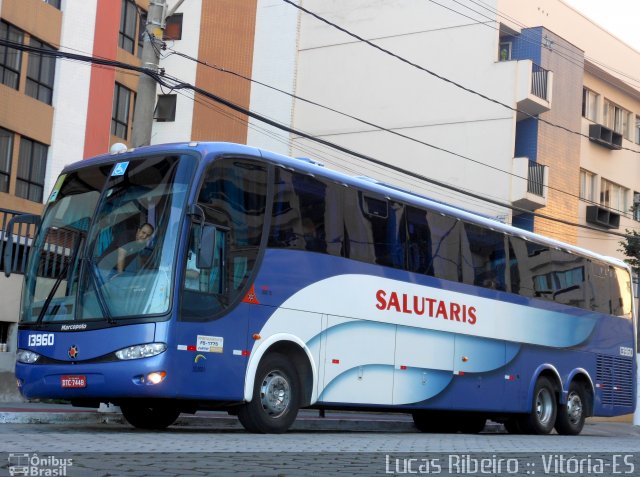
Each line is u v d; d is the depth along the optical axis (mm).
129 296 11750
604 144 39000
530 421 18250
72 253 12500
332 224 14047
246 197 12680
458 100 35406
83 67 29234
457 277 16562
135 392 11406
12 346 20953
